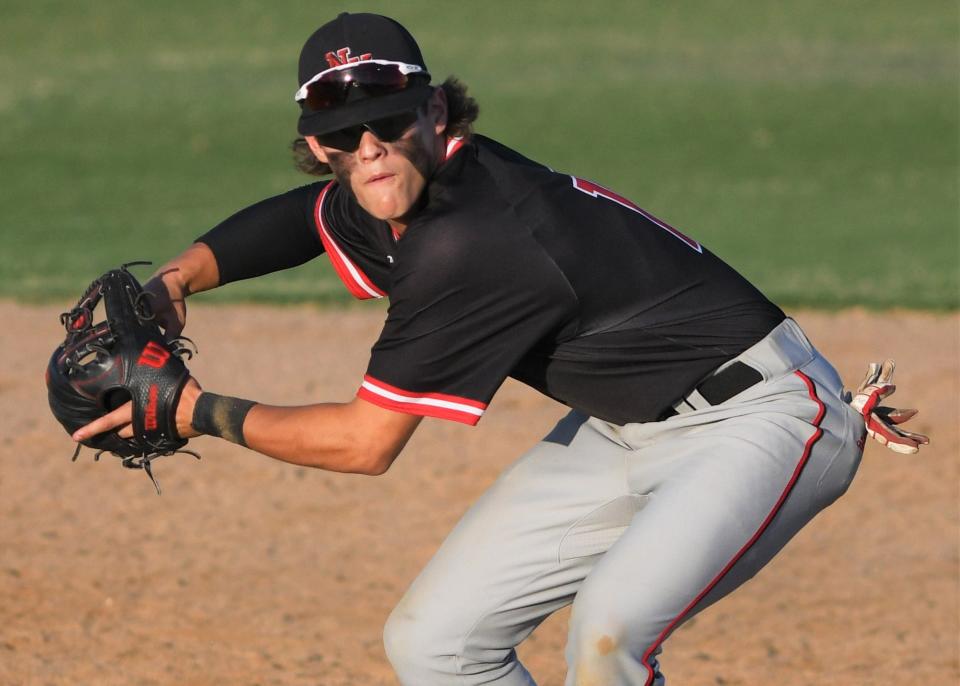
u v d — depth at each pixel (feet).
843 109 241.96
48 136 219.20
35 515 72.54
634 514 38.14
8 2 331.98
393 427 35.86
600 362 36.91
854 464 38.24
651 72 274.36
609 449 39.19
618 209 37.11
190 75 268.21
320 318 118.83
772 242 153.38
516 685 39.17
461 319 34.96
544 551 38.11
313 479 79.71
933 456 83.61
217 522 72.59
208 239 42.83
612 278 36.04
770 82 264.11
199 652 56.65
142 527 71.51
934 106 242.78
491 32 316.81
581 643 35.19
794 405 37.09
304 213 42.47
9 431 86.17
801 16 337.11
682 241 38.14
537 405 94.07
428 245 34.55
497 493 39.40
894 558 68.90
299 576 65.51
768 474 36.11
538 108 242.78
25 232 158.92
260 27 317.22
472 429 88.48
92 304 39.06
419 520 73.51
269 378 98.27
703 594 35.63
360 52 34.19
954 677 54.85
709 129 229.04
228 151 212.23
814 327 113.80
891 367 39.60
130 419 38.06
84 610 60.54
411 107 34.04
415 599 38.42
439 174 35.65
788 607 62.90
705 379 37.32
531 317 35.42
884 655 57.21
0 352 104.32
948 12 340.18
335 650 57.16
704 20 332.39
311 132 34.53
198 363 102.27
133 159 206.28
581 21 329.52
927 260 143.02
